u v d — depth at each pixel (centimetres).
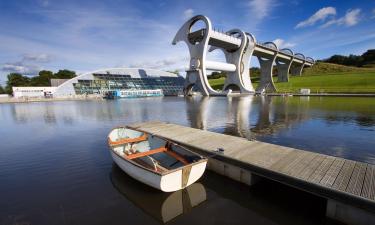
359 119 2514
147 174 909
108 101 6725
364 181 790
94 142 1839
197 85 7669
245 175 1009
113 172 1192
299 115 2867
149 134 1364
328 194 748
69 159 1422
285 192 955
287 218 784
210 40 7638
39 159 1438
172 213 819
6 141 1964
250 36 8831
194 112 3444
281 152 1128
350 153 1398
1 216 812
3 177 1163
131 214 814
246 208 847
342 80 8481
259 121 2531
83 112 3900
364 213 687
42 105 5666
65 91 8569
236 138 1443
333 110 3225
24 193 981
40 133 2270
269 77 10262
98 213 821
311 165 947
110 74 9625
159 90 9319
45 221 779
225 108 3825
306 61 14000
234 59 8619
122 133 1541
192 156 1051
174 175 875
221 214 812
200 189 991
